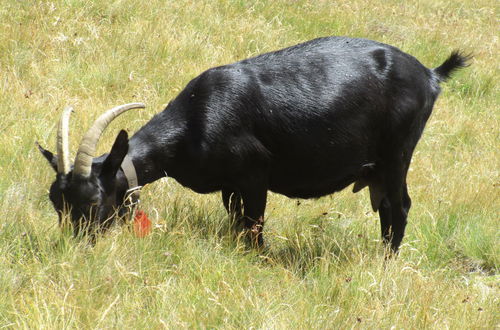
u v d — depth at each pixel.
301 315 13.84
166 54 26.62
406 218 17.95
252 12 32.62
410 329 14.02
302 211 19.30
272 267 16.44
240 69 16.25
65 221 14.26
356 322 13.88
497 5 43.09
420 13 38.84
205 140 15.76
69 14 27.41
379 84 16.58
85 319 13.03
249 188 16.34
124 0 28.91
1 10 26.36
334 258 16.70
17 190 17.28
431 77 17.86
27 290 13.62
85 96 23.41
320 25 33.69
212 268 15.18
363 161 17.08
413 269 16.11
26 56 24.22
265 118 16.05
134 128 21.42
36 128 19.91
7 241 15.02
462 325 14.32
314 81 16.28
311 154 16.42
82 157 14.12
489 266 18.41
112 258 14.37
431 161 23.75
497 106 29.75
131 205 15.34
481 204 20.53
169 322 13.12
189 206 17.80
